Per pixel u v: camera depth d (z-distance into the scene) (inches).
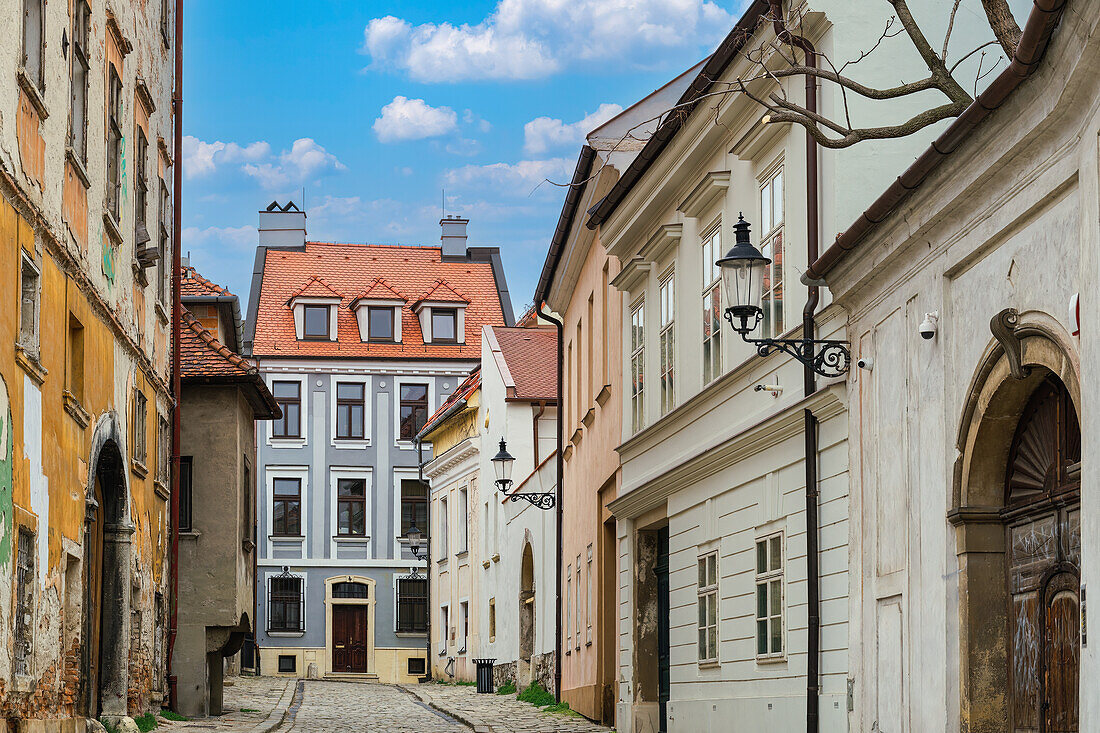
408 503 2154.3
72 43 581.3
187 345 963.3
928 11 544.7
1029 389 377.7
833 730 510.3
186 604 925.2
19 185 488.4
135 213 751.7
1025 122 342.3
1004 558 397.1
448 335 2201.0
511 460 1155.9
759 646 605.0
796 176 557.9
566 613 1124.5
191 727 809.5
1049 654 366.9
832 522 522.0
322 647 2100.1
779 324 578.9
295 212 2313.0
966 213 397.4
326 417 2146.9
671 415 728.3
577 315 1072.8
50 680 534.9
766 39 568.1
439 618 1910.7
